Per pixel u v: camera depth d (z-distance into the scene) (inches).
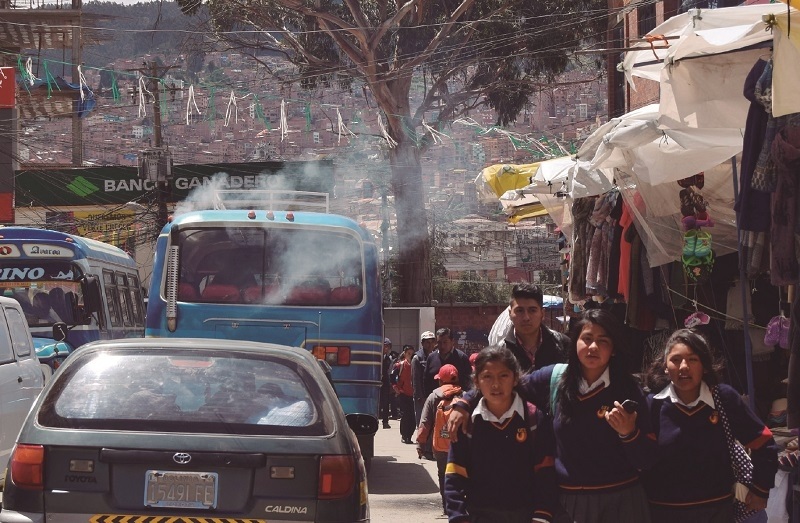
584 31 1236.5
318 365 247.0
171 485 213.3
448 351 539.2
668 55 276.8
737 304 339.6
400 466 606.5
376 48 1233.4
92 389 226.2
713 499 206.4
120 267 757.3
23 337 442.9
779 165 231.1
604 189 369.7
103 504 211.6
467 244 2186.3
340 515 216.8
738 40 258.1
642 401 199.6
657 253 347.9
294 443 218.7
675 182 354.6
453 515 201.3
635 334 382.0
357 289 476.1
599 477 199.2
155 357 235.9
